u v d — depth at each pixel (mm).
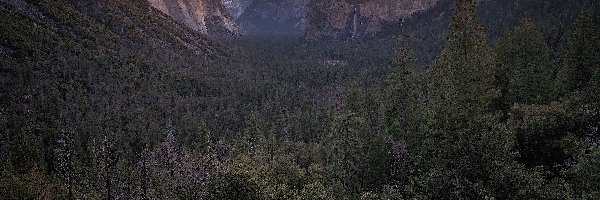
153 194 56250
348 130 50281
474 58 40969
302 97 169500
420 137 43250
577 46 57219
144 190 59188
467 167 27047
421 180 28828
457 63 40469
